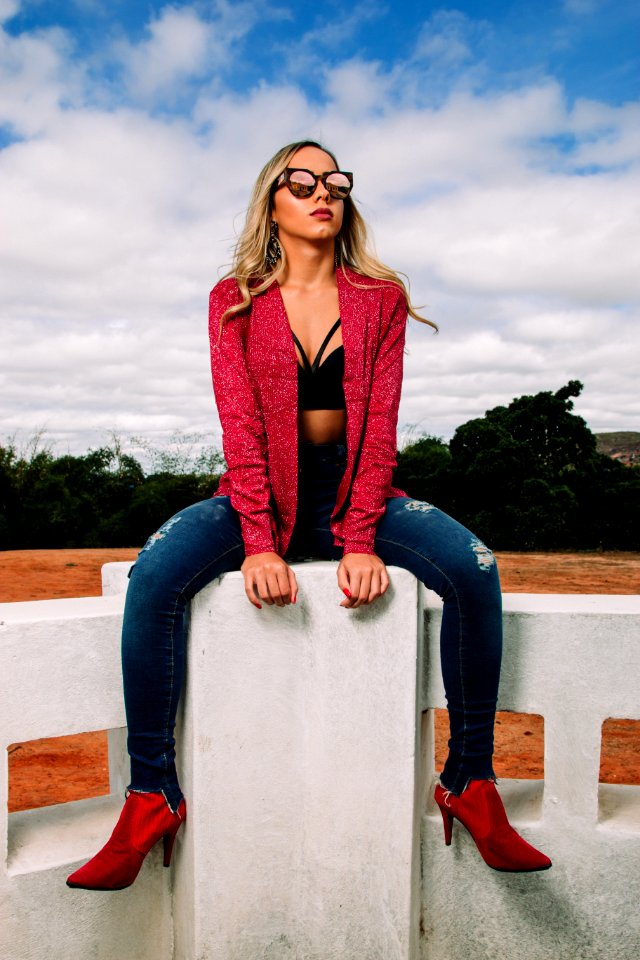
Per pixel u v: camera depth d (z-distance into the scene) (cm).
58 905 176
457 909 192
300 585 175
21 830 189
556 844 187
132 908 187
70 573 953
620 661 182
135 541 1683
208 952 174
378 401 194
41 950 175
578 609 185
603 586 896
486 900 191
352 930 179
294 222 197
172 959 192
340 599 175
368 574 169
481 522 1557
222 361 190
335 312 201
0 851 170
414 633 176
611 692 182
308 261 201
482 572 169
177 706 174
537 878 188
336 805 178
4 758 168
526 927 189
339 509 193
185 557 168
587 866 186
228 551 177
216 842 173
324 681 176
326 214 196
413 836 180
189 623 172
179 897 185
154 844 173
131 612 167
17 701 167
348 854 178
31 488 1742
